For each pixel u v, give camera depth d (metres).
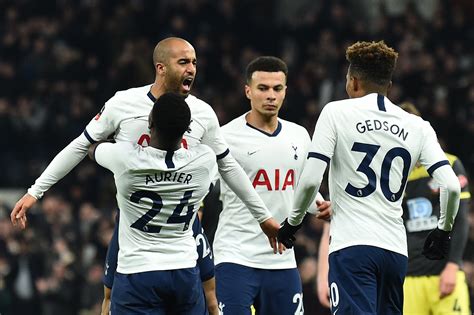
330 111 14.07
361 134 13.98
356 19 44.97
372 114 14.05
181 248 13.82
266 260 16.25
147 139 14.19
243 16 42.53
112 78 39.62
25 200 14.16
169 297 13.83
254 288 16.25
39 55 41.09
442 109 35.31
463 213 17.64
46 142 39.28
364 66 14.27
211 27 41.91
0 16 43.47
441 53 38.38
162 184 13.48
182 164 13.51
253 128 16.48
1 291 30.73
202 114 14.27
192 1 42.62
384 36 38.97
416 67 37.53
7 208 33.09
